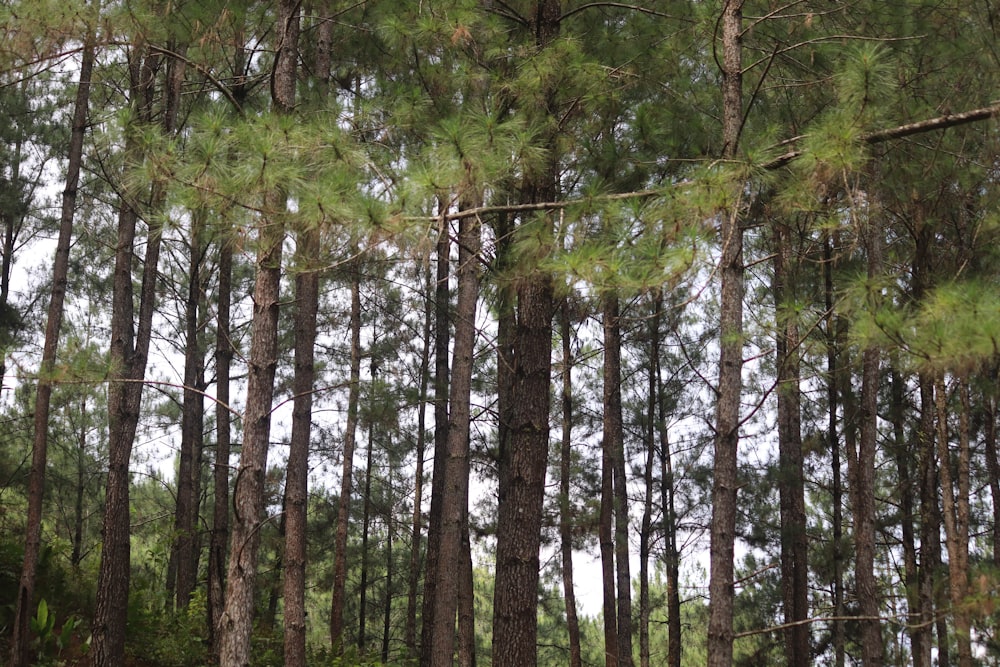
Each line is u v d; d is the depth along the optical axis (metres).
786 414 13.66
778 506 15.51
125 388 10.11
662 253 5.29
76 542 18.62
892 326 5.07
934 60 7.75
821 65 7.82
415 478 20.62
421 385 15.64
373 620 23.22
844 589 13.73
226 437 13.95
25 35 6.28
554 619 24.27
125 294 10.20
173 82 9.89
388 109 7.22
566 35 8.18
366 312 18.77
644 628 15.59
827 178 5.41
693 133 8.20
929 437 11.89
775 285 9.98
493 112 5.86
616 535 14.61
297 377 10.17
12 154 17.05
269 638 13.80
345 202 5.41
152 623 11.81
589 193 5.69
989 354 4.71
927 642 11.25
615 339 14.66
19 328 17.27
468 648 12.68
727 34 7.20
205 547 18.81
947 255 9.85
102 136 5.75
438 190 5.39
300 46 10.58
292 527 9.82
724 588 6.64
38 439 10.23
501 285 6.61
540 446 7.62
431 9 7.27
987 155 8.16
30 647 10.32
